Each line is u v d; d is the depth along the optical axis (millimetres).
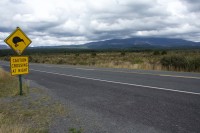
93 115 6289
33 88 11156
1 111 6883
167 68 19984
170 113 6277
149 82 11922
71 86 11609
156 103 7402
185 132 4938
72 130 5117
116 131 5059
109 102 7754
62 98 8625
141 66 22109
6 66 30844
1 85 11688
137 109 6777
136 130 5102
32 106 7449
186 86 10406
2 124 5305
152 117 5980
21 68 9062
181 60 19609
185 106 6941
